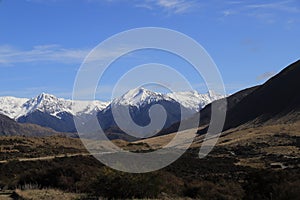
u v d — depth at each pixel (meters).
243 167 70.00
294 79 190.62
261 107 190.75
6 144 98.75
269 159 93.50
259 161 90.12
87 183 33.78
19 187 37.69
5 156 81.62
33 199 28.95
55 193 32.38
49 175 38.16
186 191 34.09
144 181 30.86
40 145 104.25
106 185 30.73
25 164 52.69
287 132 139.88
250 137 141.00
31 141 109.19
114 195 30.64
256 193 28.33
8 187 40.09
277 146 118.88
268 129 151.00
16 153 87.31
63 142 114.00
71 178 36.47
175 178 36.53
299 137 129.88
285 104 181.00
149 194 31.03
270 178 28.16
